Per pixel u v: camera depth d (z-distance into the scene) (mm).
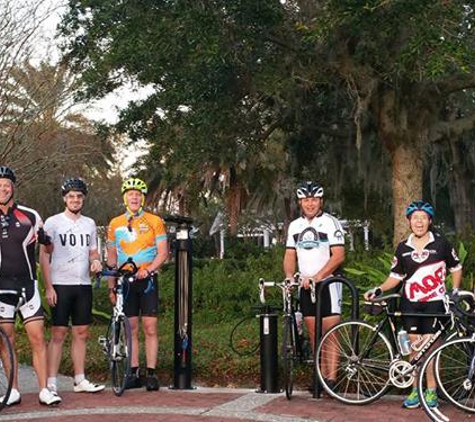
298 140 20188
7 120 16578
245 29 13266
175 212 35250
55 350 7539
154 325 7941
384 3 11352
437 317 6789
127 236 7938
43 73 16750
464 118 16328
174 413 6703
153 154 15969
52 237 7582
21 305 7027
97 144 23266
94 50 14461
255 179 28547
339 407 6938
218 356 9289
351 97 15773
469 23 12336
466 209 21688
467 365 6543
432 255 6879
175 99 14250
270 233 49312
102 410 6859
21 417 6613
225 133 15594
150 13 13000
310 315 7609
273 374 7738
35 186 21734
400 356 6891
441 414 6242
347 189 22219
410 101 15344
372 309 7172
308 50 14188
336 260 7453
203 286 13773
